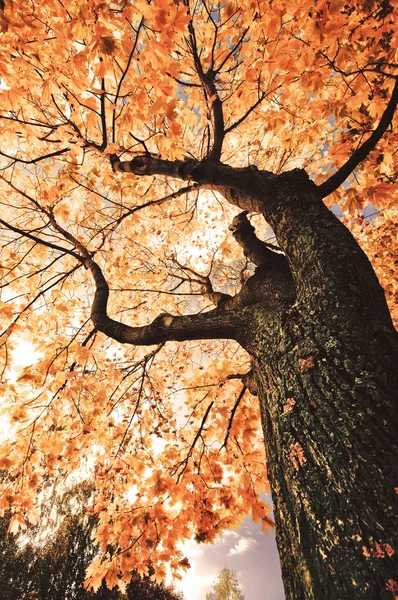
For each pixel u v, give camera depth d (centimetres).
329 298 153
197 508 340
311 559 104
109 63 219
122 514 337
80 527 1967
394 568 85
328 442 119
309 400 134
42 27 202
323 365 137
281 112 365
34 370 318
